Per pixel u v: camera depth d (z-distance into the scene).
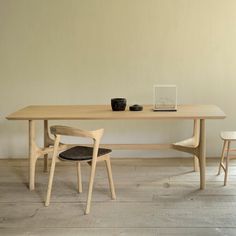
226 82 4.27
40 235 2.58
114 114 3.31
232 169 3.97
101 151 3.13
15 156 4.50
